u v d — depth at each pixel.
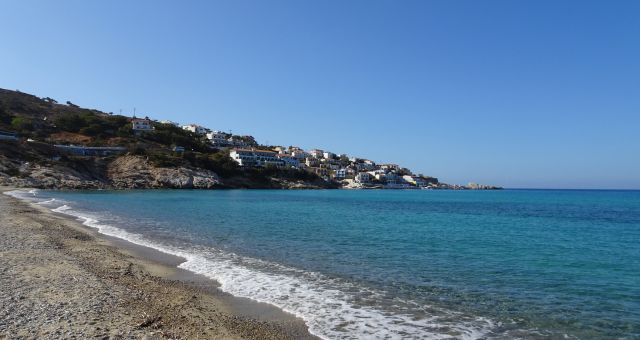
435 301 14.25
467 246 27.45
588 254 25.53
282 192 135.50
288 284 15.84
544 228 41.94
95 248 21.16
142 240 25.75
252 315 12.02
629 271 20.27
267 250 23.41
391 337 10.72
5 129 116.94
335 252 23.42
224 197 88.50
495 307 13.77
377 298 14.34
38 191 81.94
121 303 11.84
